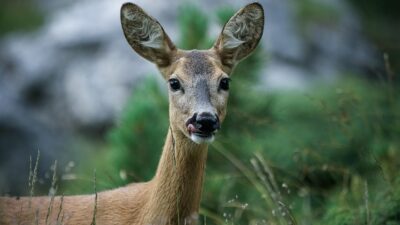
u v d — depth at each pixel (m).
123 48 23.55
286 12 25.98
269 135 13.74
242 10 9.80
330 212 11.21
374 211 10.63
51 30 25.36
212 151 13.23
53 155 21.48
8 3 27.83
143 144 13.09
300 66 24.53
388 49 23.33
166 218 9.02
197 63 9.29
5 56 25.31
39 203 9.41
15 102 23.11
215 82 9.13
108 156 14.09
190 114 8.87
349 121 12.31
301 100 16.94
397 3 29.14
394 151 12.45
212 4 23.48
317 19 26.52
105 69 23.23
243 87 13.88
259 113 14.01
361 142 12.54
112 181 11.95
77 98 23.23
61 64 24.14
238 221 11.51
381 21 28.52
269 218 11.01
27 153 21.28
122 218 9.20
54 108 23.61
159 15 23.86
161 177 9.07
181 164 9.03
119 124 13.89
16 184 20.70
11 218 9.27
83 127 22.98
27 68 24.34
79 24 24.95
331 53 25.69
